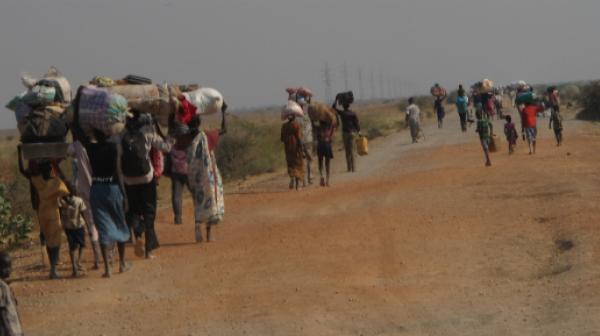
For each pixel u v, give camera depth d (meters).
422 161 41.66
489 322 14.02
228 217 27.78
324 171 42.12
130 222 21.08
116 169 19.33
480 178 31.53
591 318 13.38
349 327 14.34
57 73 20.88
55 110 19.92
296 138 33.75
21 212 32.19
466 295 15.84
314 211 27.55
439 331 13.77
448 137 58.59
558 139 43.91
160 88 22.12
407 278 17.50
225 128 24.45
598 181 27.44
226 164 51.56
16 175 35.72
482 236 20.91
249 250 21.48
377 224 23.78
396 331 13.97
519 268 17.61
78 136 19.16
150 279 18.98
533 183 28.55
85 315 16.30
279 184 37.72
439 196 27.95
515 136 40.53
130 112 20.45
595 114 75.94
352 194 30.91
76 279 19.47
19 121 20.14
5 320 12.12
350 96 40.44
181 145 22.88
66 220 19.55
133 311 16.31
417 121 56.91
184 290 17.70
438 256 19.27
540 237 20.08
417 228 22.67
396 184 32.47
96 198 19.19
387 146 56.34
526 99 40.44
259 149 54.84
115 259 21.58
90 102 18.91
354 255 19.95
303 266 19.06
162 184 44.09
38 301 17.61
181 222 27.11
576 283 15.66
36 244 27.11
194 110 22.73
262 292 16.98
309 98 35.78
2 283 12.14
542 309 14.43
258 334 14.27
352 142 40.41
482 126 35.78
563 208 22.86
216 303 16.42
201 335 14.43
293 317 15.05
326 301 16.00
